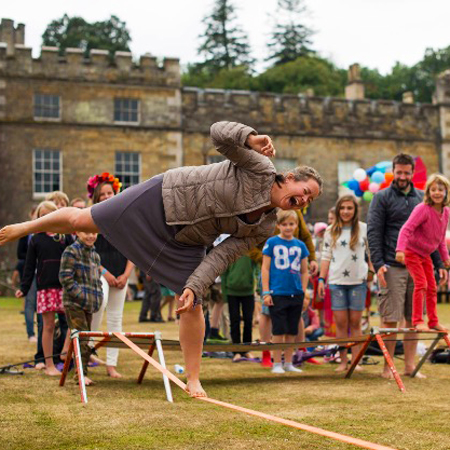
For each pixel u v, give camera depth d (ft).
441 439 13.84
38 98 97.09
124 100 100.53
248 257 28.35
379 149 111.45
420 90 209.05
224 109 104.73
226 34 227.40
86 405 17.17
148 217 15.56
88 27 210.79
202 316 17.15
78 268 21.76
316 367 26.16
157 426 14.79
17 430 14.37
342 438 11.36
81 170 98.12
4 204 95.30
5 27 104.99
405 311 23.93
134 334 19.45
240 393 19.52
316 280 32.78
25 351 28.73
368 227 23.66
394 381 22.09
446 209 22.80
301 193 14.83
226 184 14.92
